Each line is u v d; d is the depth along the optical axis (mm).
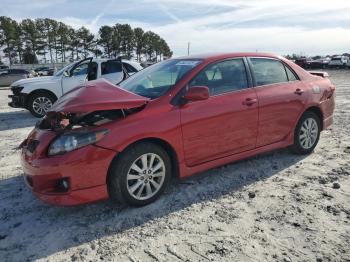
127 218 3828
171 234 3484
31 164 3756
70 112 3695
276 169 5047
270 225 3564
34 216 3990
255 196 4223
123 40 91875
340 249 3135
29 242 3473
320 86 5637
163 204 4094
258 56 5070
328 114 5828
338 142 6301
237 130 4590
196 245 3281
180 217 3799
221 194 4309
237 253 3131
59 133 3771
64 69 11320
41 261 3168
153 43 100000
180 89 4219
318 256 3049
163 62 5156
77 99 3865
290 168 5062
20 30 78312
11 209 4176
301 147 5484
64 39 85500
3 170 5508
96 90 4055
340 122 8102
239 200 4137
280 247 3195
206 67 4480
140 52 97062
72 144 3617
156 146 4004
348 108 10148
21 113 11898
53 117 3891
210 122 4312
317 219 3637
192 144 4227
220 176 4844
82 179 3629
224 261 3029
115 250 3271
